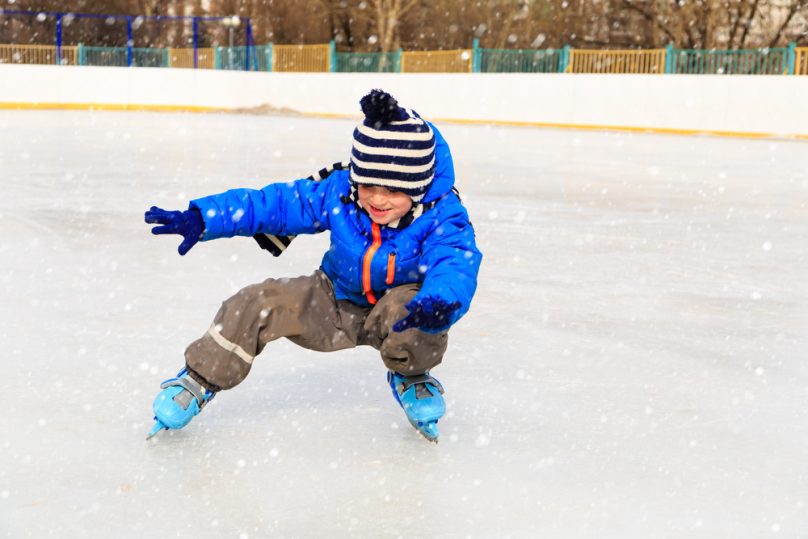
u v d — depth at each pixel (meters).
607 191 8.27
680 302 3.83
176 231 2.02
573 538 1.71
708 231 5.95
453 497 1.87
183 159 10.27
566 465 2.06
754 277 4.41
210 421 2.26
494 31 32.25
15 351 2.80
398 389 2.20
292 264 4.41
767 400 2.58
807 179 9.82
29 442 2.09
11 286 3.72
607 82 19.09
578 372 2.80
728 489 1.95
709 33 29.69
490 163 11.05
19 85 20.95
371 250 2.08
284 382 2.60
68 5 34.25
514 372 2.78
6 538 1.63
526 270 4.44
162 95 22.81
